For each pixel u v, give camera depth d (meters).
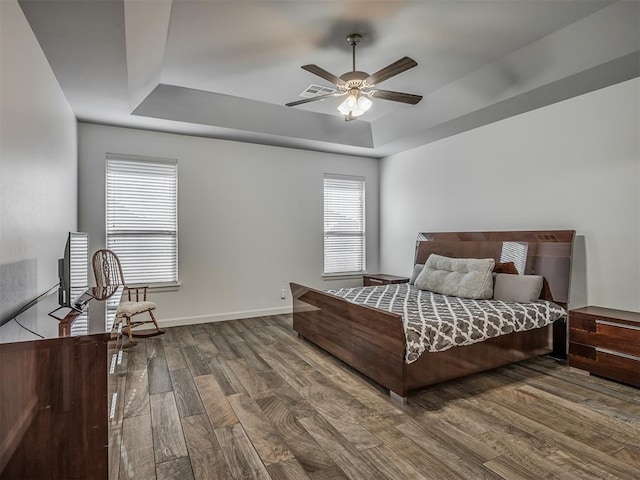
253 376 3.04
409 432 2.16
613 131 3.27
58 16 2.04
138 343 3.93
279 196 5.42
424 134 4.81
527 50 3.14
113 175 4.38
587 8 2.60
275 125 4.69
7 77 1.78
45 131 2.54
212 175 4.92
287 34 2.92
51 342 1.35
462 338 2.75
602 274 3.35
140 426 2.24
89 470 1.39
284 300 5.44
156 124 4.29
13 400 1.32
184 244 4.74
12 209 1.84
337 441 2.07
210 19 2.69
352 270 6.13
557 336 3.46
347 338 3.14
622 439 2.08
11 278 1.80
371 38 2.99
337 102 4.40
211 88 3.93
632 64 2.85
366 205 6.25
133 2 1.97
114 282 4.09
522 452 1.96
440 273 4.13
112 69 2.76
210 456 1.94
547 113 3.79
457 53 3.24
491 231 4.28
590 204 3.44
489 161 4.39
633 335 2.77
